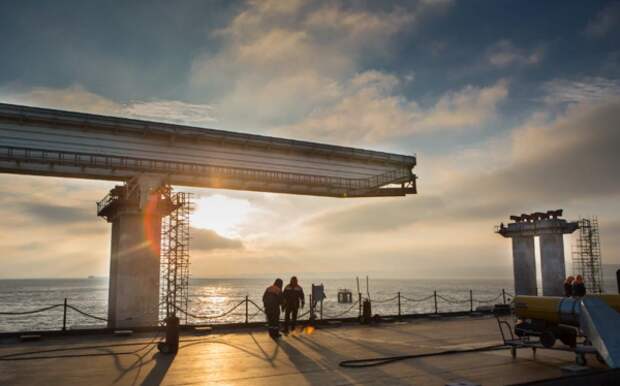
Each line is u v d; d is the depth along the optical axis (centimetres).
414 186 4544
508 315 2853
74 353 1541
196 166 3609
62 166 3250
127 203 3369
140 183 3347
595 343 1189
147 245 3394
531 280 4503
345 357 1434
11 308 11094
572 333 1335
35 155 3164
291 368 1270
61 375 1201
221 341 1800
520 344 1366
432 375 1159
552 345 1314
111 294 3681
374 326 2305
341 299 11225
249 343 1745
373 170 4372
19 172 3192
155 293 3366
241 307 10162
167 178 3491
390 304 10019
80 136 3322
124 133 3444
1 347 1681
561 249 4350
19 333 1920
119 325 3272
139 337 1945
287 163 3997
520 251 4550
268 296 1895
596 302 1237
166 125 3531
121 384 1102
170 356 1471
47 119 3197
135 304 3306
